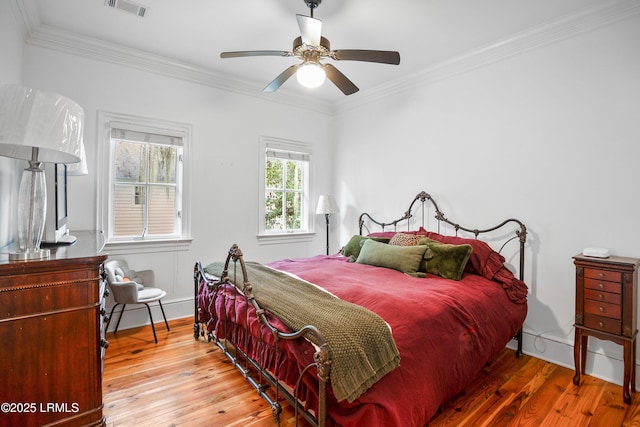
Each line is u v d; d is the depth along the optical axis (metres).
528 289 2.68
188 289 3.44
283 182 4.29
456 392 1.77
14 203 2.16
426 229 3.46
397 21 2.50
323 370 1.26
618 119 2.25
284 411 1.86
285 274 2.46
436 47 2.91
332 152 4.64
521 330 2.61
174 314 3.34
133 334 2.95
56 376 1.40
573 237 2.45
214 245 3.61
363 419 1.29
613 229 2.26
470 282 2.38
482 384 2.18
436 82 3.36
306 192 4.45
